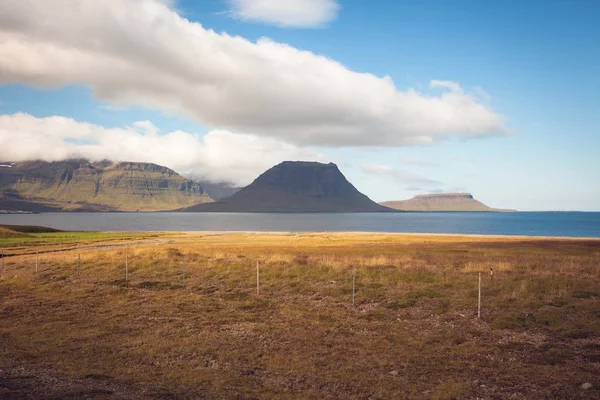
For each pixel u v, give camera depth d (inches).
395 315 844.6
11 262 1701.5
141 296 1067.9
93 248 2613.2
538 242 3016.7
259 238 3983.8
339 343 681.0
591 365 559.8
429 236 4301.2
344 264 1387.8
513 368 556.4
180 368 571.8
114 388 487.5
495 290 971.9
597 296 903.7
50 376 528.7
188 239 3823.8
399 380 521.3
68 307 965.2
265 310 914.1
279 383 516.7
